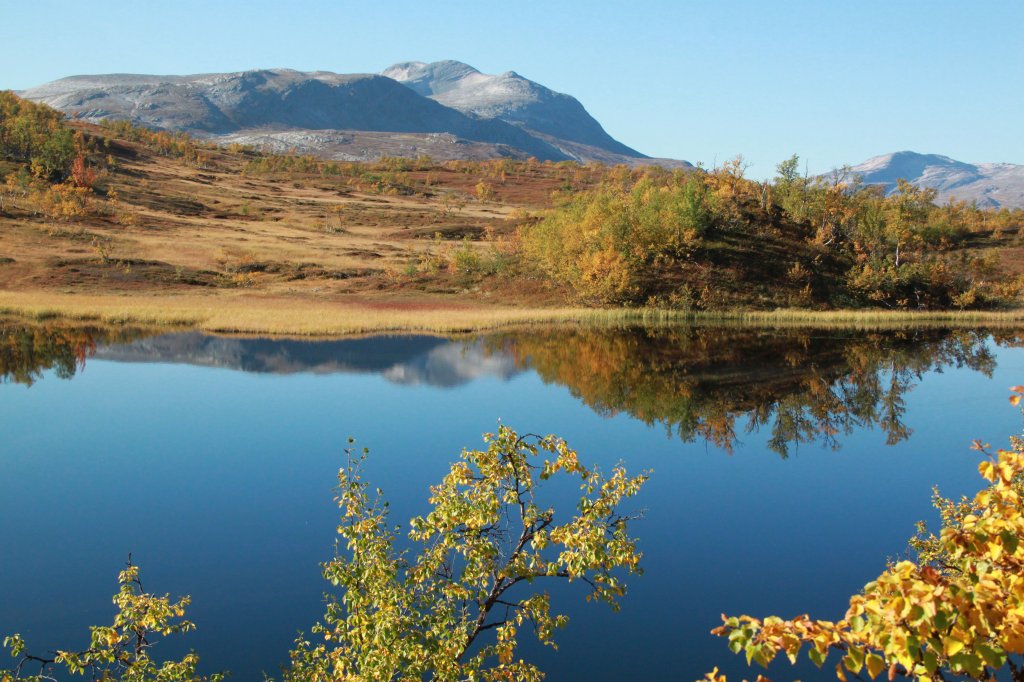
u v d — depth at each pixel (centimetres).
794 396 3462
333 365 4228
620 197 8619
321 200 14738
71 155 13038
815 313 6669
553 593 1467
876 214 8350
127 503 1992
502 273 8312
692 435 2742
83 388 3556
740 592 1466
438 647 794
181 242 9562
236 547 1695
